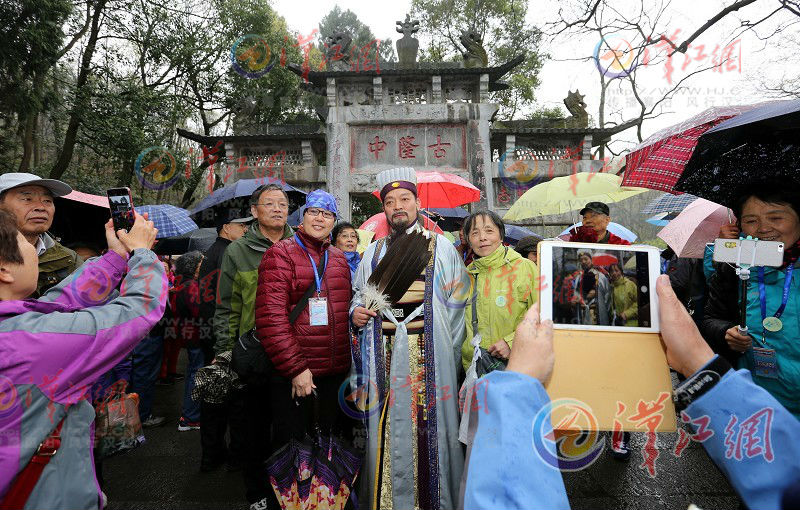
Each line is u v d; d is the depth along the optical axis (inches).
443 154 408.2
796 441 24.0
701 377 27.6
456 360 87.7
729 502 102.7
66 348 44.3
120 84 411.5
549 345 29.2
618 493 107.3
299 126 446.6
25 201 82.0
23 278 47.6
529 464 23.5
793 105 51.3
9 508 43.6
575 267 48.7
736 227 79.0
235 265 109.7
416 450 81.0
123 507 103.2
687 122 69.4
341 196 399.9
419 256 83.5
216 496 108.0
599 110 452.1
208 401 112.4
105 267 53.4
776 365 61.1
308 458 85.3
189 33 445.4
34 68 323.0
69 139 403.9
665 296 32.4
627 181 81.7
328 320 87.7
